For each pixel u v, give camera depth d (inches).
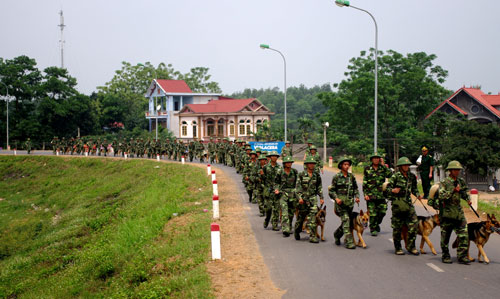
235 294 310.8
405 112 2202.3
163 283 357.7
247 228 515.5
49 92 2792.8
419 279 325.4
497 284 310.7
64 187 1676.9
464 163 1268.5
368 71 2191.2
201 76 3998.5
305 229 474.9
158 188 1162.6
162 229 594.9
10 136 2662.4
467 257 360.2
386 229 498.3
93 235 856.3
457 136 1306.6
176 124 2800.2
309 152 745.6
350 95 2121.1
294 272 351.3
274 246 429.1
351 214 418.3
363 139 2053.4
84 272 552.4
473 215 586.2
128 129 3122.5
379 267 356.5
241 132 2536.9
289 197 458.0
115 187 1482.5
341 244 430.6
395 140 1205.7
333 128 2225.6
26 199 1630.2
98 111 3083.2
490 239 456.1
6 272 747.4
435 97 2252.7
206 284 328.5
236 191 826.2
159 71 3624.5
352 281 326.0
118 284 439.8
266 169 501.0
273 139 2127.2
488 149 1255.5
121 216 924.0
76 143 2158.0
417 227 387.2
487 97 1873.8
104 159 1877.5
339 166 410.6
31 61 2792.8
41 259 772.0
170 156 1729.8
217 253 391.2
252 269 363.3
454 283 314.8
